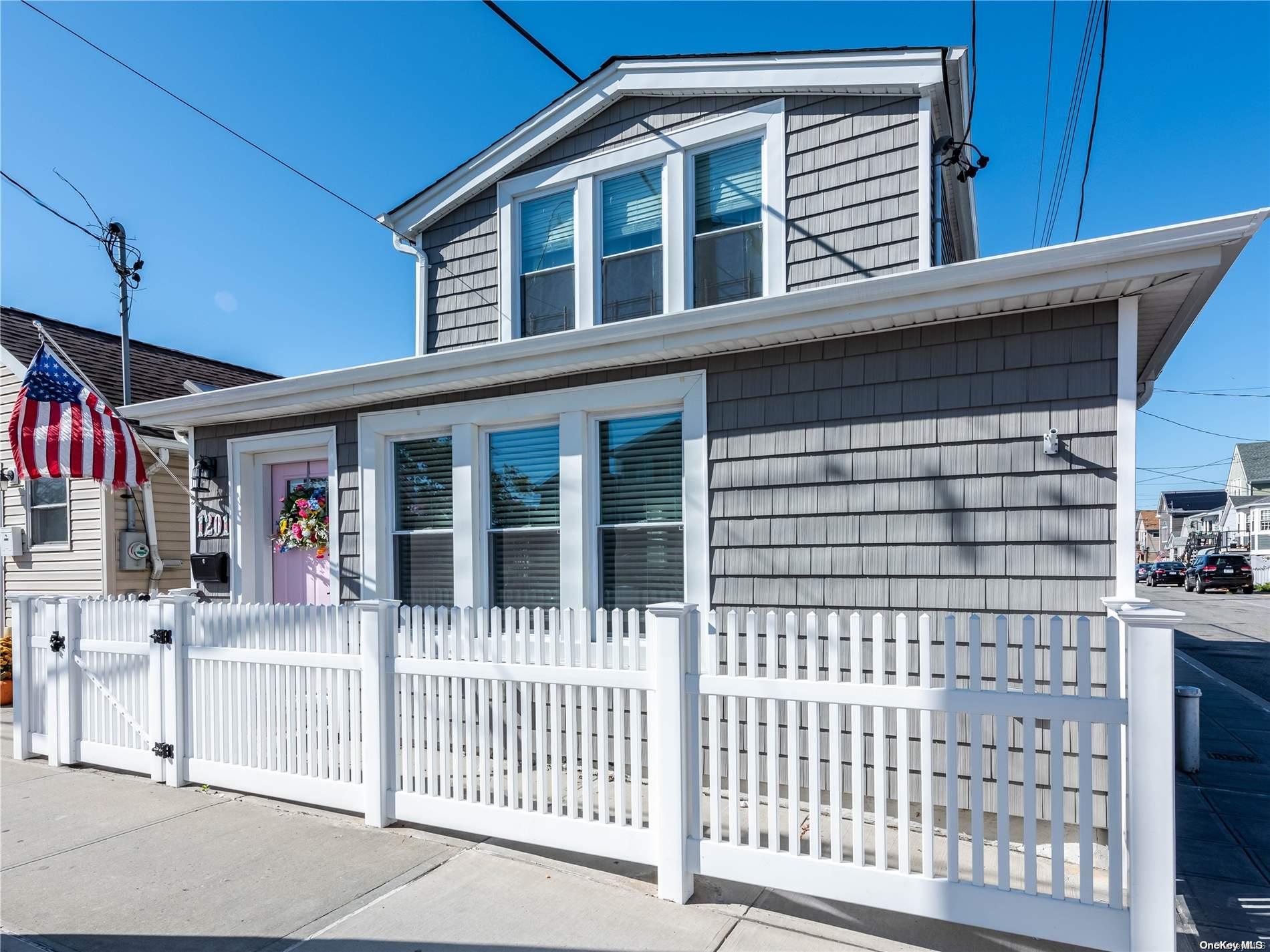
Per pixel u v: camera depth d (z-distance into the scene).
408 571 6.13
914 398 4.22
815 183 5.27
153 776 4.89
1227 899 3.35
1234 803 4.71
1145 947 2.50
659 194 5.89
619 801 3.42
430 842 3.86
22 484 9.36
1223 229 3.18
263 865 3.60
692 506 4.84
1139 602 3.11
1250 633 14.23
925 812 2.85
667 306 5.70
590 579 5.24
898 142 5.03
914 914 2.83
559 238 6.39
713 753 3.22
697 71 5.65
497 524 5.73
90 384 7.79
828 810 4.27
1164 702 2.51
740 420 4.71
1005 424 3.98
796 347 4.55
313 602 6.88
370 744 4.08
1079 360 3.82
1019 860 3.63
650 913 3.11
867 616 4.29
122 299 8.36
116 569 8.84
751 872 3.09
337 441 6.37
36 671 5.62
